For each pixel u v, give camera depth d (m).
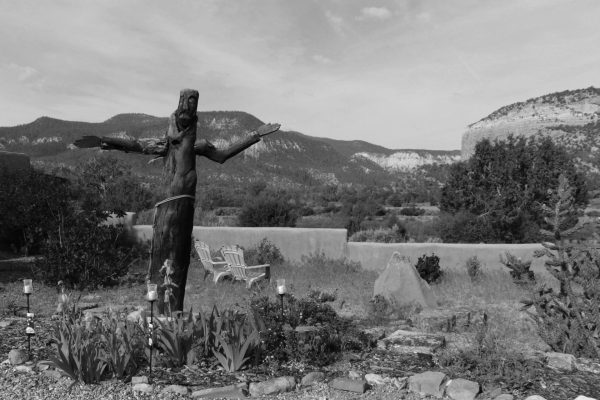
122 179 26.70
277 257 15.03
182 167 7.16
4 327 6.93
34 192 13.13
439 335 6.52
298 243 15.20
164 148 7.23
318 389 4.82
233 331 5.33
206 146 7.44
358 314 8.51
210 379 4.90
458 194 22.36
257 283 10.74
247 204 21.33
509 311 8.55
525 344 6.43
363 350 5.93
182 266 7.26
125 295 9.96
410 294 9.34
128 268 12.22
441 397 4.62
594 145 104.50
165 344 5.29
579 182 20.30
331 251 14.90
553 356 5.36
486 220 18.17
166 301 6.46
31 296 9.48
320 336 5.64
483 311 8.19
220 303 9.20
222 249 12.18
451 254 13.81
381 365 5.41
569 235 5.87
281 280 6.11
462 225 18.33
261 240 15.51
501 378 4.83
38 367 5.21
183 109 7.06
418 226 23.84
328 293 9.93
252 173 183.38
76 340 4.96
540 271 13.02
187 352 5.28
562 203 5.87
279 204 20.80
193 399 4.52
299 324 6.13
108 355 5.05
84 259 10.67
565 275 5.83
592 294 5.74
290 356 5.48
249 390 4.70
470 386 4.58
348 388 4.78
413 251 14.08
